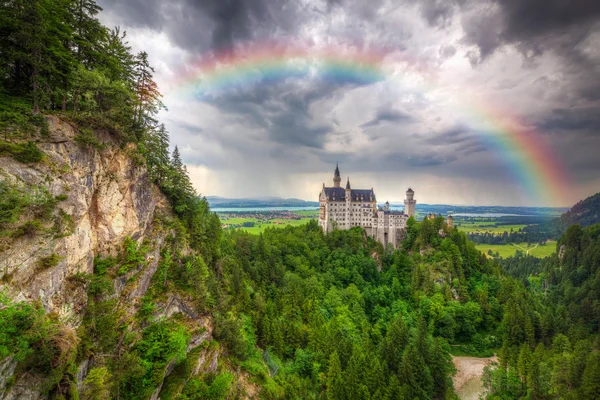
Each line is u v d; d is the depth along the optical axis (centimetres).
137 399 3762
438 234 16512
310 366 8025
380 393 7400
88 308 3812
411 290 13912
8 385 2536
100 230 4441
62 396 2911
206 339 5525
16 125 3528
